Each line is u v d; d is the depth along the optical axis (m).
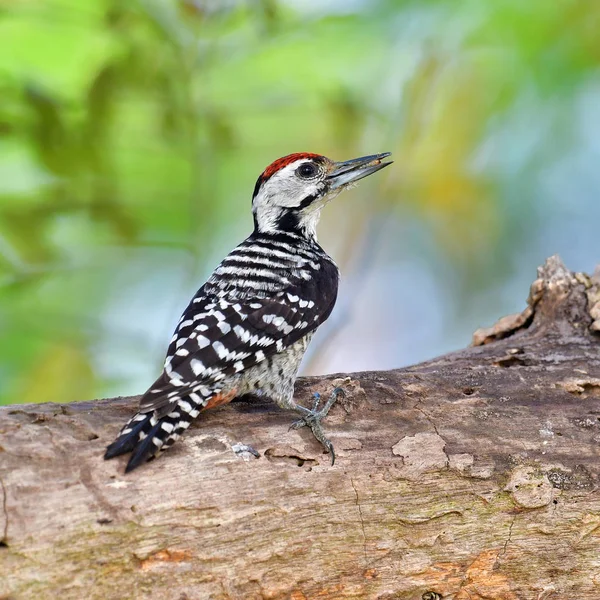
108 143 12.47
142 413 7.75
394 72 15.79
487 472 8.20
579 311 10.68
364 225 16.84
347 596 7.84
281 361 8.87
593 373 9.44
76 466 7.30
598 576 8.21
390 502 7.98
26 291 13.18
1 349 14.08
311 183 10.68
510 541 8.12
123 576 7.12
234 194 16.30
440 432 8.46
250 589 7.50
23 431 7.47
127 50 12.24
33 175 13.79
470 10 15.23
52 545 6.90
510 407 8.85
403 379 9.15
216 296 9.13
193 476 7.56
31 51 13.98
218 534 7.43
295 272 9.47
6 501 6.93
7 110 11.88
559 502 8.20
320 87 14.88
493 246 17.53
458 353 10.33
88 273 15.28
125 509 7.18
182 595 7.27
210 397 8.18
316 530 7.75
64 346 14.23
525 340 10.59
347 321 15.99
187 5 12.33
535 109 16.17
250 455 7.86
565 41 15.38
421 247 18.23
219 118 13.25
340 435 8.27
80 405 8.02
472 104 16.28
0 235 12.21
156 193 14.70
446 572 8.05
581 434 8.61
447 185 16.83
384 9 14.88
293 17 13.73
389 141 16.06
